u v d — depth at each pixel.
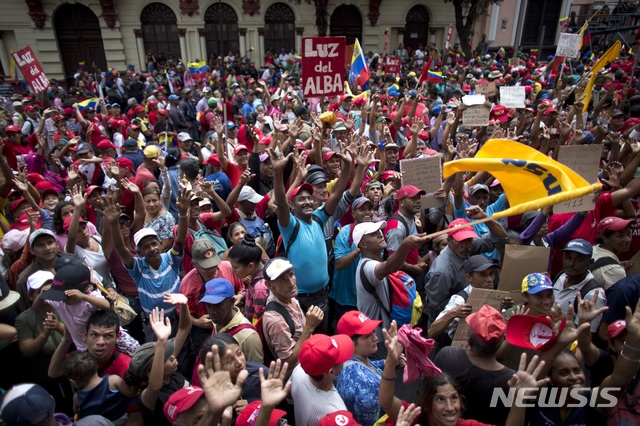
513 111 9.10
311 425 2.52
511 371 2.67
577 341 2.87
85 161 6.16
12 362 3.38
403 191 4.66
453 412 2.38
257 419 2.09
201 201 4.79
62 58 25.38
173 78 20.92
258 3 25.89
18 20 23.77
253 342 3.08
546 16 29.41
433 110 10.86
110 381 2.74
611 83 12.32
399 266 3.46
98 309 3.26
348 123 7.04
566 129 6.59
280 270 3.10
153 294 3.96
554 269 4.48
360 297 3.91
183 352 3.57
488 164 2.49
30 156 7.56
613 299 3.25
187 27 25.80
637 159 4.98
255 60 27.02
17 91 20.95
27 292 3.73
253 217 5.14
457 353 2.80
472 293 3.37
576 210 3.67
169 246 4.95
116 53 25.47
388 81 16.84
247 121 12.04
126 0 24.80
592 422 2.65
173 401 2.36
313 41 6.43
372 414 2.73
